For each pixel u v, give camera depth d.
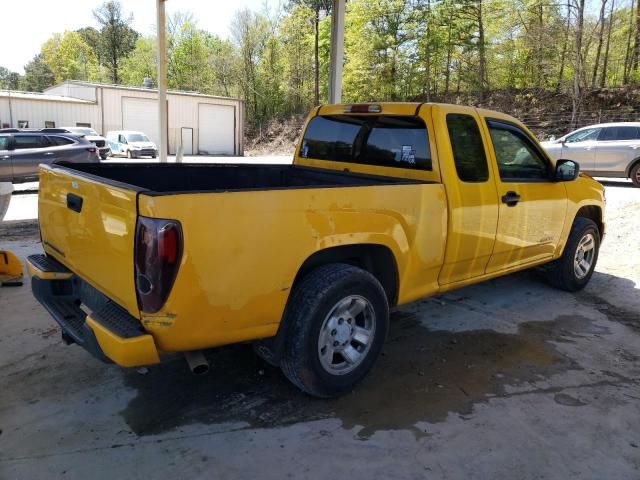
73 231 3.19
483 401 3.41
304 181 4.81
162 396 3.35
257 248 2.76
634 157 14.16
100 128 37.22
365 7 43.50
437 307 5.18
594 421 3.20
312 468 2.70
